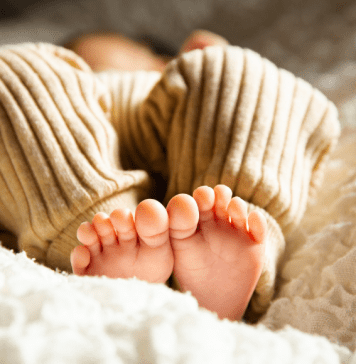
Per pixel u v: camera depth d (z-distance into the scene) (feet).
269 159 0.95
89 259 0.82
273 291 0.94
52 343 0.59
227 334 0.65
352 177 1.13
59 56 1.12
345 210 1.04
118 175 0.94
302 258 0.97
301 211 0.98
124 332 0.62
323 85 1.85
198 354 0.61
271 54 2.72
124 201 0.93
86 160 0.93
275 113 0.99
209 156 0.96
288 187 0.95
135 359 0.60
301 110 1.02
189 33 3.45
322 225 1.05
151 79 1.22
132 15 3.49
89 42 2.07
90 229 0.81
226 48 1.05
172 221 0.79
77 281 0.72
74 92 1.00
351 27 2.57
